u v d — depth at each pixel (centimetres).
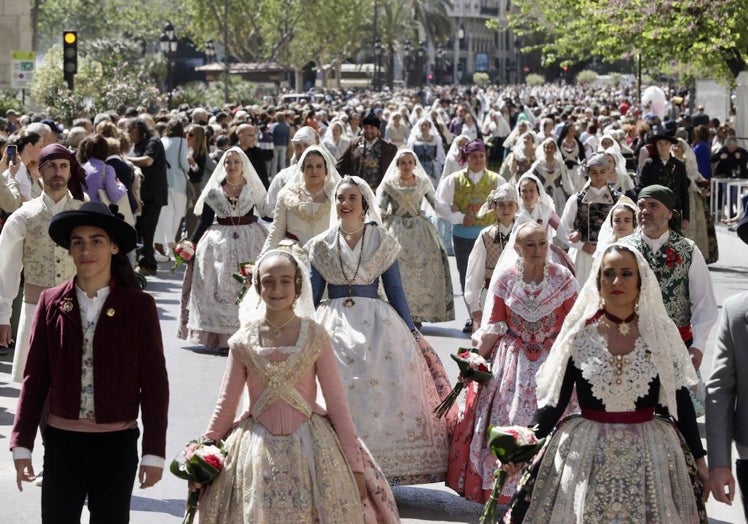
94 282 728
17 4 5572
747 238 752
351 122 3931
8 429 1185
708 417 711
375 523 740
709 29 3222
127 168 1797
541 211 1435
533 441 699
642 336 705
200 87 7438
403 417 967
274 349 718
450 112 7200
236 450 716
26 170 1477
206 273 1561
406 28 15862
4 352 1502
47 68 4606
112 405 718
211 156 2486
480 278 1281
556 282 940
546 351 933
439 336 1666
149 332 728
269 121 4025
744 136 3394
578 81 17050
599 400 702
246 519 699
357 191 1012
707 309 991
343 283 1004
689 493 699
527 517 710
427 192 1656
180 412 1245
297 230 1357
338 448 721
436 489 1010
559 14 4638
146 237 2150
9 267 1038
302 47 12388
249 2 11219
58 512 718
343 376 968
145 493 992
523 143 2189
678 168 1839
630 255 703
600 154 1434
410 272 1638
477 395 957
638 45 3472
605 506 688
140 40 12081
